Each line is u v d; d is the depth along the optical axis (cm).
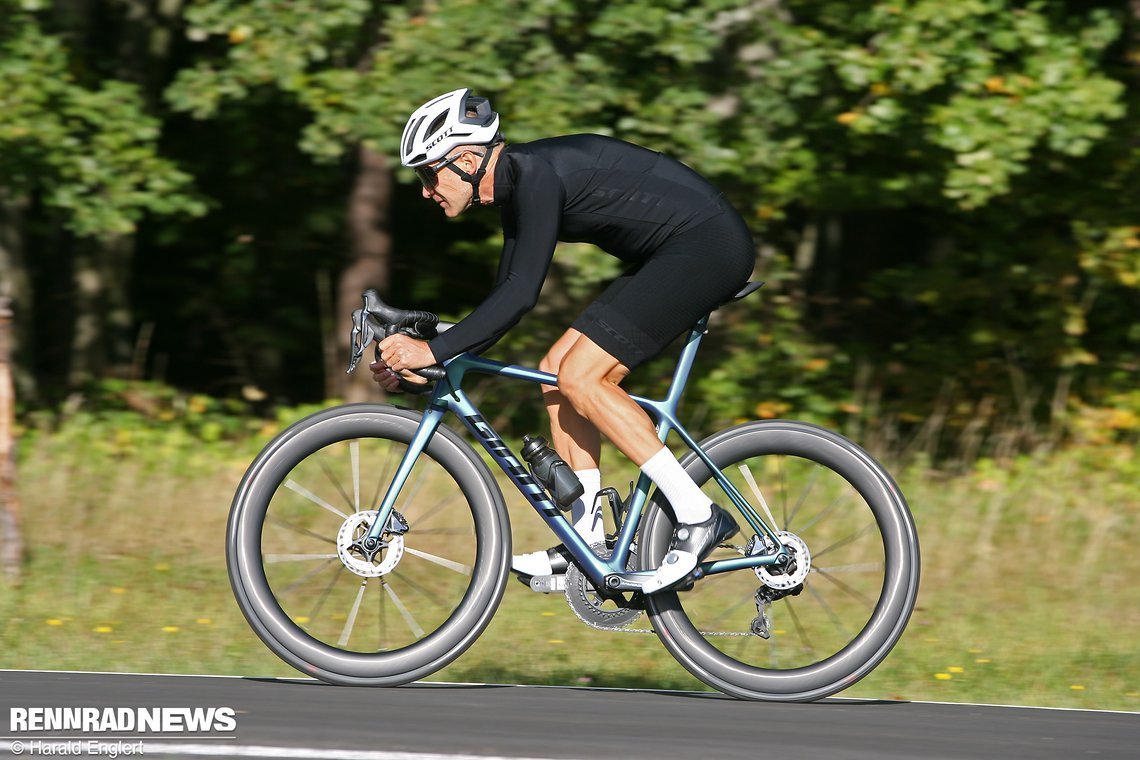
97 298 4000
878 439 3478
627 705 1434
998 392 3841
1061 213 3500
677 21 2842
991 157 2902
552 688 1530
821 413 3547
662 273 1418
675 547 1437
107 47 3653
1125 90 3272
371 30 3064
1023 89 2930
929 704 1499
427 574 1989
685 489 1430
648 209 1418
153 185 3112
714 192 1448
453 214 1431
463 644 1463
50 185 3023
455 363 1466
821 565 1609
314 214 4197
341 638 1812
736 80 3091
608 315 1425
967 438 3538
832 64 3000
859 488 1491
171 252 4703
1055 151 3284
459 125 1388
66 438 3291
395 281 4450
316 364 4697
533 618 2108
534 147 1419
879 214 4609
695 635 1480
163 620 1988
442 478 1606
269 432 3525
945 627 2092
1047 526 2745
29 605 2034
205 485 2889
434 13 2845
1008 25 2923
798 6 3103
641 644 1984
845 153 3291
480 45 2836
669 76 3042
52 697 1407
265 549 1688
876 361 3941
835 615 1636
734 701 1477
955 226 3741
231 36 2950
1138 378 3900
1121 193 3453
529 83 2894
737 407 3459
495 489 1474
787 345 3512
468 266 4419
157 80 3719
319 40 2953
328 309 4278
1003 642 2009
